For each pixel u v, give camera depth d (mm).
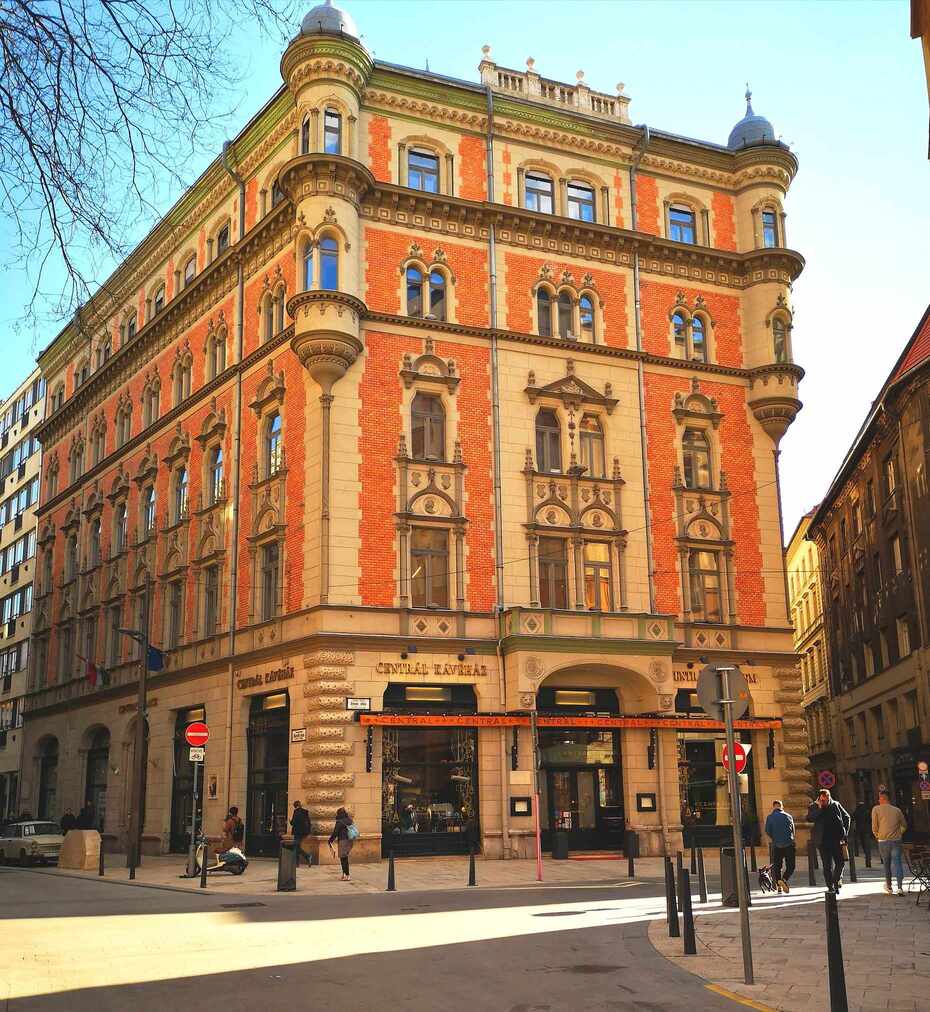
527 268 36469
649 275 38688
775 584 38062
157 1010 10461
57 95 7516
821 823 20406
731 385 39219
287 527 33438
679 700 35625
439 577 33031
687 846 33938
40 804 51406
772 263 39875
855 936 15148
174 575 39656
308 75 34031
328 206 33062
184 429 41125
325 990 11547
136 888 24828
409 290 34656
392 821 30516
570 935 15688
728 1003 10789
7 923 17484
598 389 36719
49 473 55844
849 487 53625
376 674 31109
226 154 39031
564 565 34812
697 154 40406
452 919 17719
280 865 23516
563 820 32844
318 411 32562
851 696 55062
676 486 37156
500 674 32531
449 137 36312
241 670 34562
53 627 51688
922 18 15117
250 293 37781
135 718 41562
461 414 34312
